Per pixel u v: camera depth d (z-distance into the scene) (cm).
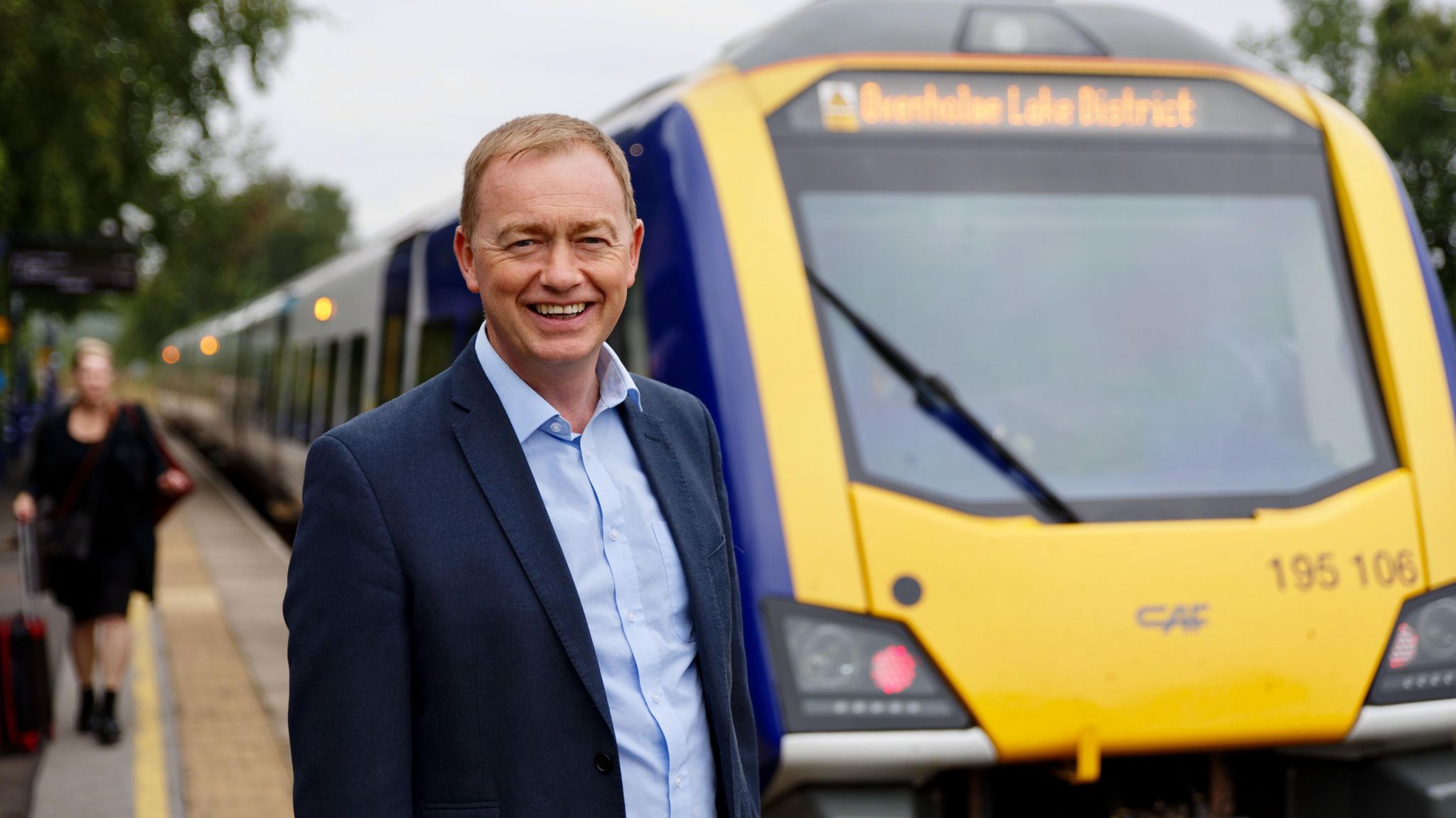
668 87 487
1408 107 4050
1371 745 395
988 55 449
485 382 196
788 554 371
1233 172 453
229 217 2489
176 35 1888
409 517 185
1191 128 457
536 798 183
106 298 3456
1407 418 425
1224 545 390
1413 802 394
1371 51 4575
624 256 198
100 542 645
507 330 193
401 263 904
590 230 193
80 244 1822
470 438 191
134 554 651
